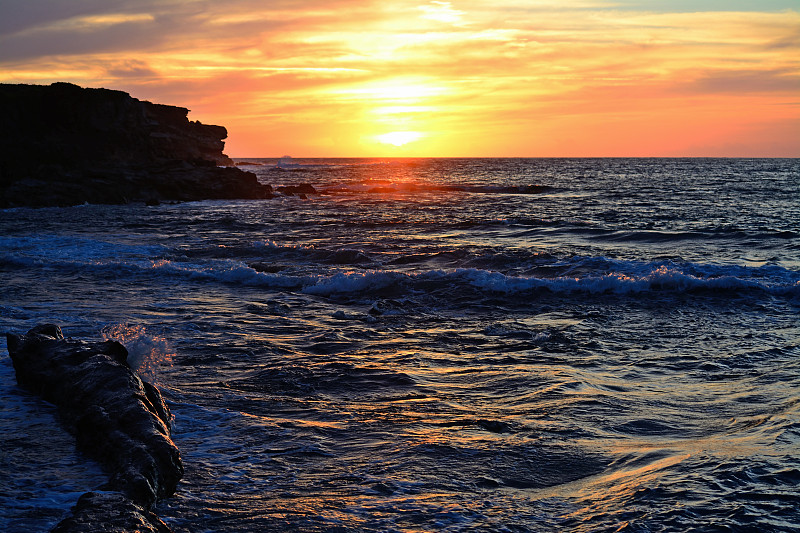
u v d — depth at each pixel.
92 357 7.80
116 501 4.72
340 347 10.78
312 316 13.41
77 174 52.25
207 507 5.09
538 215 36.84
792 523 4.64
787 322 12.40
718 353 10.23
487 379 8.91
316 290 16.11
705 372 9.20
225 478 5.64
